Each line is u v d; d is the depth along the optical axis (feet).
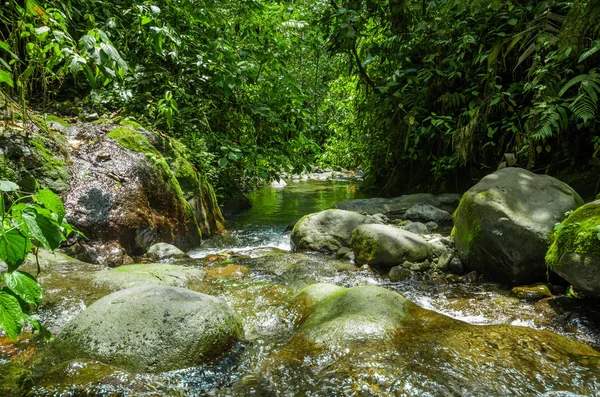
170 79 19.49
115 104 18.75
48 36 9.05
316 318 8.36
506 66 20.27
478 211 11.49
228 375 6.70
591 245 8.45
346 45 23.57
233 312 8.18
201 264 13.03
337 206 20.43
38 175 12.91
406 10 22.53
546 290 10.02
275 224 20.34
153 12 14.76
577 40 14.62
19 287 3.42
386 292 8.80
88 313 7.56
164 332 7.11
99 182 13.80
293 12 22.82
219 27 21.36
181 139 19.58
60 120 16.16
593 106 14.30
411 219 18.28
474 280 11.52
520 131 18.65
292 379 6.47
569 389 6.14
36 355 6.93
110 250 12.79
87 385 5.93
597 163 16.83
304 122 22.76
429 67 22.00
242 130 22.68
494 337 7.48
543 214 10.89
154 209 14.84
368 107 25.72
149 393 5.94
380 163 28.45
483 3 18.61
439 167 22.65
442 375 6.35
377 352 6.93
